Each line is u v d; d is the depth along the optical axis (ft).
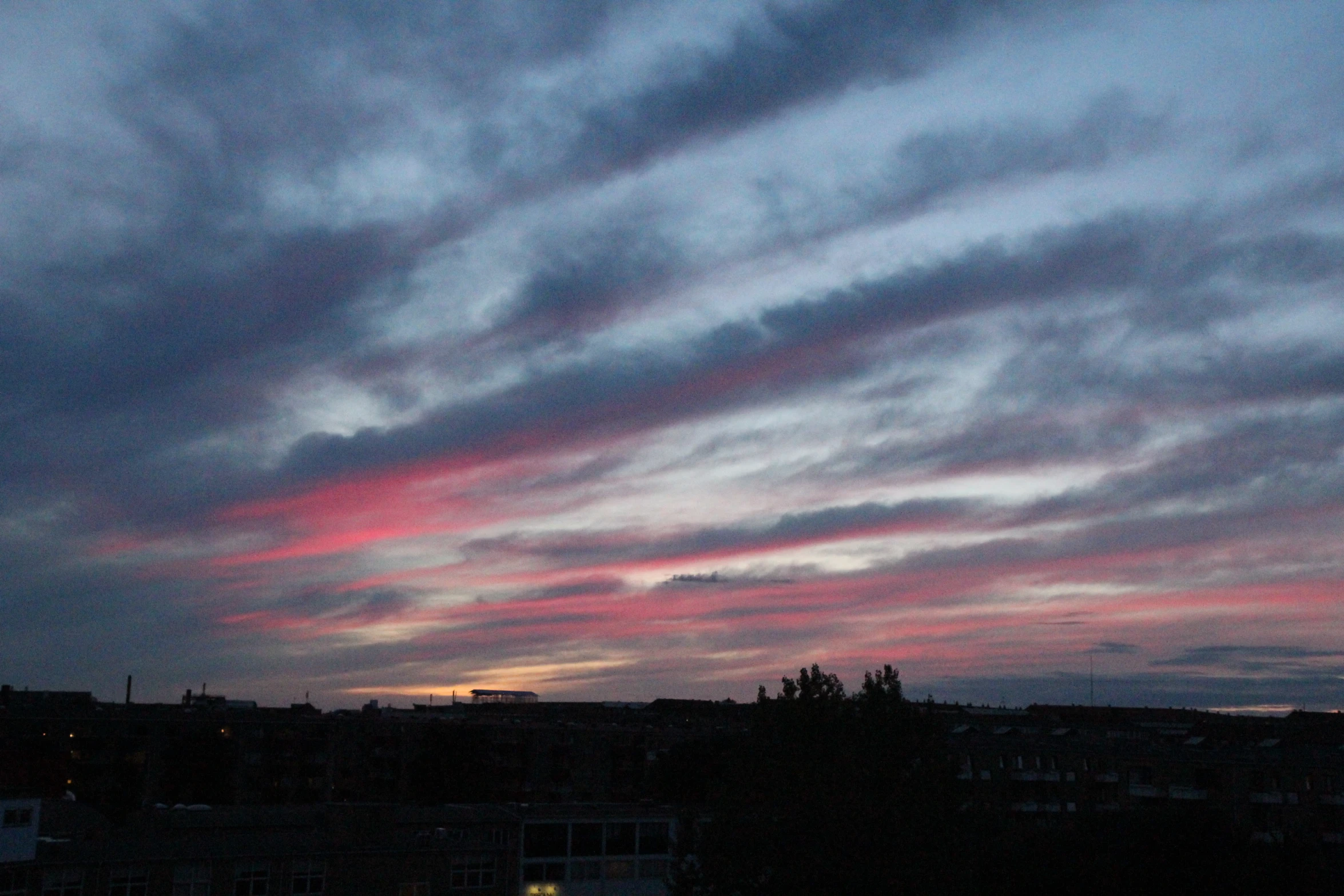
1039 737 368.89
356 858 227.61
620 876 260.83
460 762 361.71
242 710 418.31
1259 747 333.01
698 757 350.84
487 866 245.86
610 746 412.98
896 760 157.99
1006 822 253.65
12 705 389.19
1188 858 204.54
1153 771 326.24
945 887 150.61
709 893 162.09
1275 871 202.90
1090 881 209.26
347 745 394.32
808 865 146.51
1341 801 290.76
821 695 164.76
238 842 221.46
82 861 199.31
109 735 358.64
